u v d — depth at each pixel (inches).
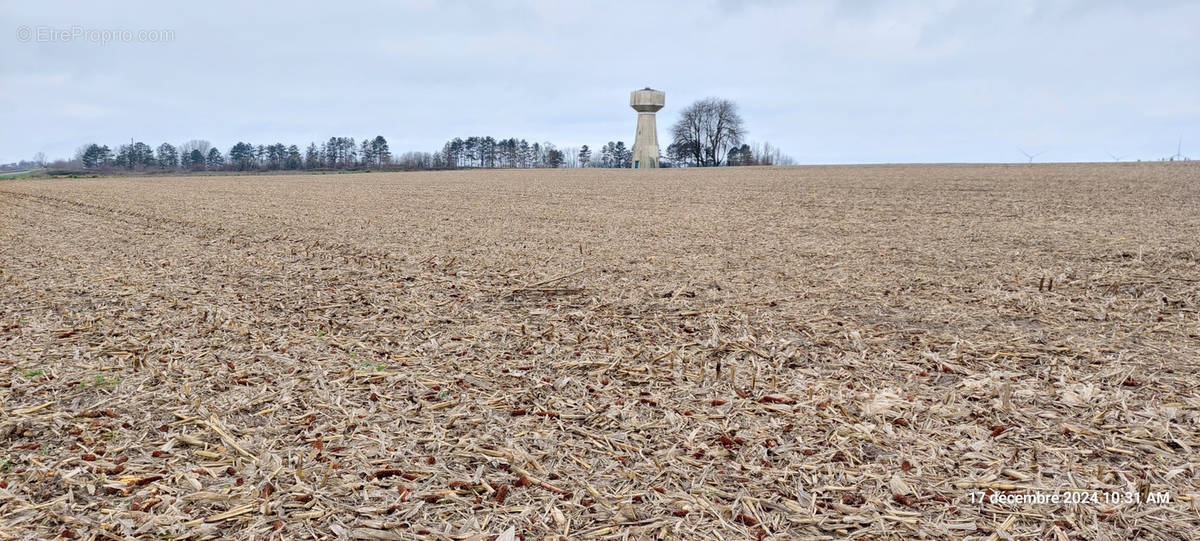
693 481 156.7
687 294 343.3
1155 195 942.4
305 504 147.4
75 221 796.0
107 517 142.4
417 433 182.7
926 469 159.5
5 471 160.7
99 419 189.8
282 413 195.6
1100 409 188.5
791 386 212.8
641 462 166.1
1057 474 155.6
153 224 749.3
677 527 139.3
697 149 4259.4
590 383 220.2
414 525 140.5
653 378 223.5
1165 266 391.5
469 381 222.7
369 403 203.2
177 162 4985.2
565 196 1205.7
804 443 173.9
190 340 267.0
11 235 649.0
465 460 167.8
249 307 324.2
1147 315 284.0
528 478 158.2
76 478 157.3
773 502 147.7
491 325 290.5
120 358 243.3
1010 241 522.0
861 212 813.2
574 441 177.9
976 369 224.1
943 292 338.6
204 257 489.7
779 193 1189.7
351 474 160.2
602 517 143.2
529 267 428.8
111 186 1763.0
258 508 145.9
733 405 199.3
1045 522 138.2
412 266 439.5
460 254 488.1
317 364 238.4
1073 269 391.9
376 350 255.6
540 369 234.1
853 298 329.1
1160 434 172.9
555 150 5388.8
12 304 328.8
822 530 137.6
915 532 136.0
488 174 2716.5
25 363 236.8
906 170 2122.3
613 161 5374.0
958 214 762.8
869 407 193.6
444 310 318.7
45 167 4621.1
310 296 349.4
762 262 440.1
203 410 195.3
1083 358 231.3
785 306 314.2
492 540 135.6
